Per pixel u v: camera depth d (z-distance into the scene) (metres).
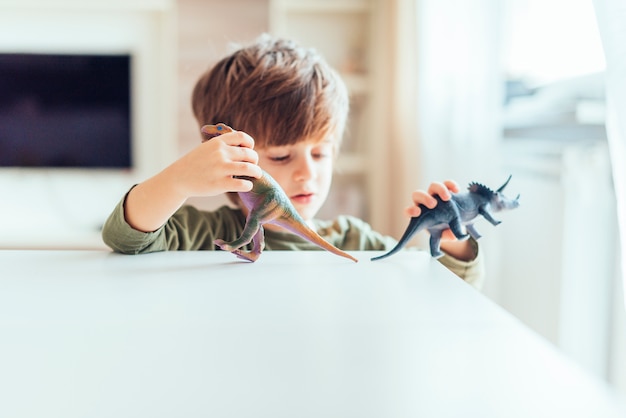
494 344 0.27
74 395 0.22
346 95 0.93
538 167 1.24
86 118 2.19
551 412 0.21
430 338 0.28
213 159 0.51
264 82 0.82
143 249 0.54
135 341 0.27
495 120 1.29
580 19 1.11
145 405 0.21
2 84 2.15
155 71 2.20
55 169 2.20
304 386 0.22
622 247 0.59
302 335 0.28
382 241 0.90
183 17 2.22
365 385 0.22
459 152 1.41
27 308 0.32
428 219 0.52
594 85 1.10
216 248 0.76
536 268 1.21
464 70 1.38
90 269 0.43
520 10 1.32
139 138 2.21
